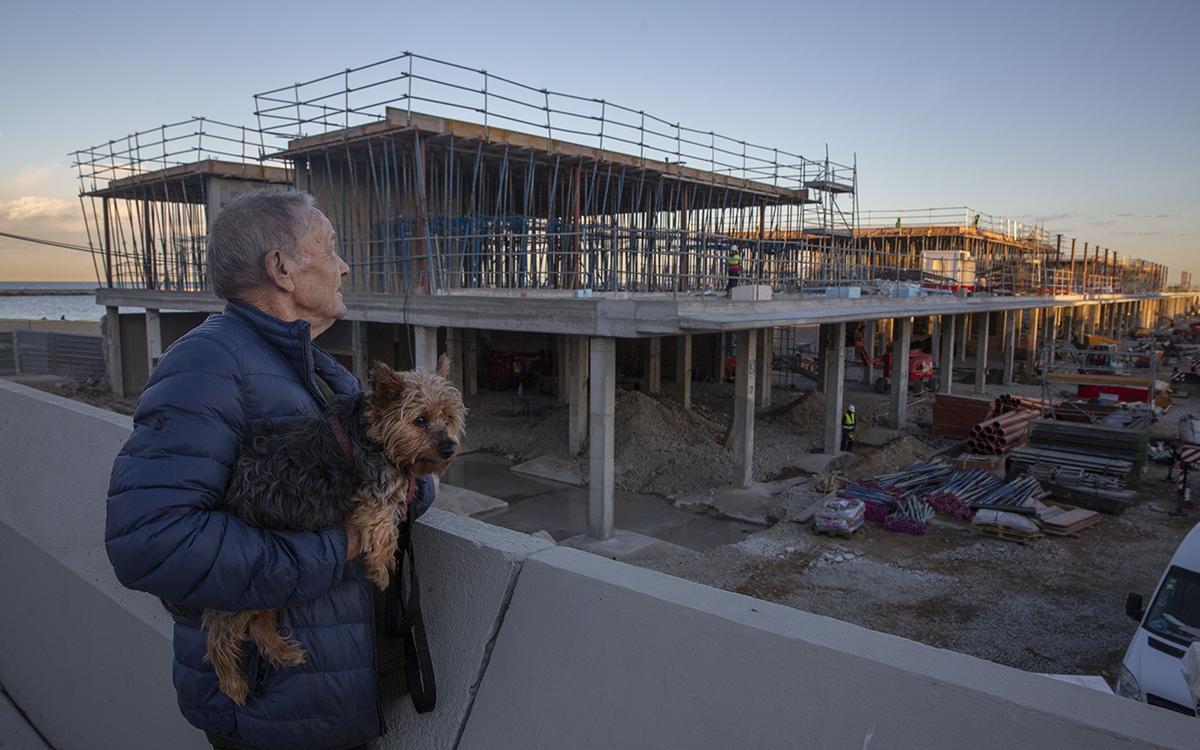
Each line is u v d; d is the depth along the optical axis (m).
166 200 31.53
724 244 31.36
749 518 18.56
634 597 1.80
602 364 16.48
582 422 24.06
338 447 1.72
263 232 1.92
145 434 1.64
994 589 13.52
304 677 1.81
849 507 16.70
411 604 2.00
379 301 21.23
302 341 1.92
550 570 1.97
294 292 2.01
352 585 1.87
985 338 37.66
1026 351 51.16
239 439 1.75
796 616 1.67
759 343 32.59
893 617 12.41
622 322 16.03
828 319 20.97
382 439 1.71
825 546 15.91
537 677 1.93
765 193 31.70
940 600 13.07
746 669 1.61
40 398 4.21
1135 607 8.32
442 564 2.20
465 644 2.10
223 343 1.79
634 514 19.23
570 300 16.73
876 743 1.43
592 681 1.82
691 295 23.81
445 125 20.25
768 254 33.19
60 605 3.66
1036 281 49.53
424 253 21.12
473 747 2.00
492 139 21.20
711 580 14.14
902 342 28.34
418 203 20.36
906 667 1.45
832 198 34.34
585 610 1.87
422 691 2.01
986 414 26.22
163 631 2.95
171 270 33.25
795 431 27.66
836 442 24.28
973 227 50.28
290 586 1.61
